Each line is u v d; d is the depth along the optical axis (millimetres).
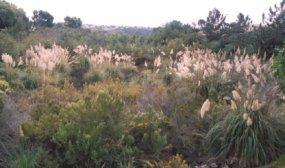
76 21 37000
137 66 19922
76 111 8406
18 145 7867
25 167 7211
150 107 10031
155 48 22047
